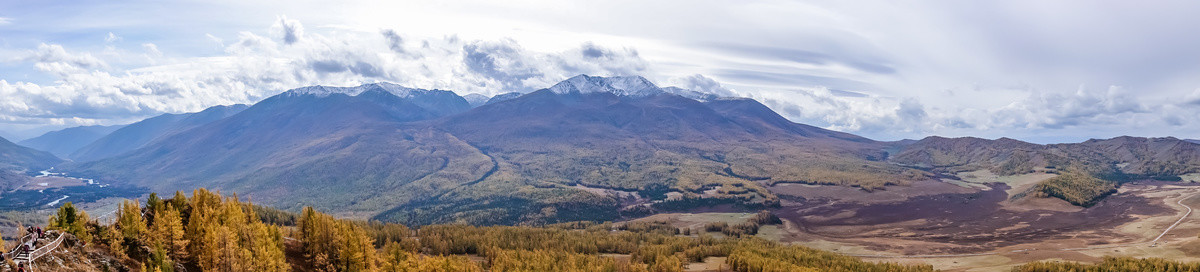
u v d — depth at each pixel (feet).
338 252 498.28
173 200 494.59
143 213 460.55
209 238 404.77
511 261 627.05
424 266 532.73
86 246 351.87
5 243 325.42
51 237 336.90
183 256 400.26
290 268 453.99
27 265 300.20
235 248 408.26
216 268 391.24
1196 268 648.38
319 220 520.42
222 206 507.30
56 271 312.09
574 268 594.65
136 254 381.19
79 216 382.42
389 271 520.01
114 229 385.91
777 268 627.87
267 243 452.35
